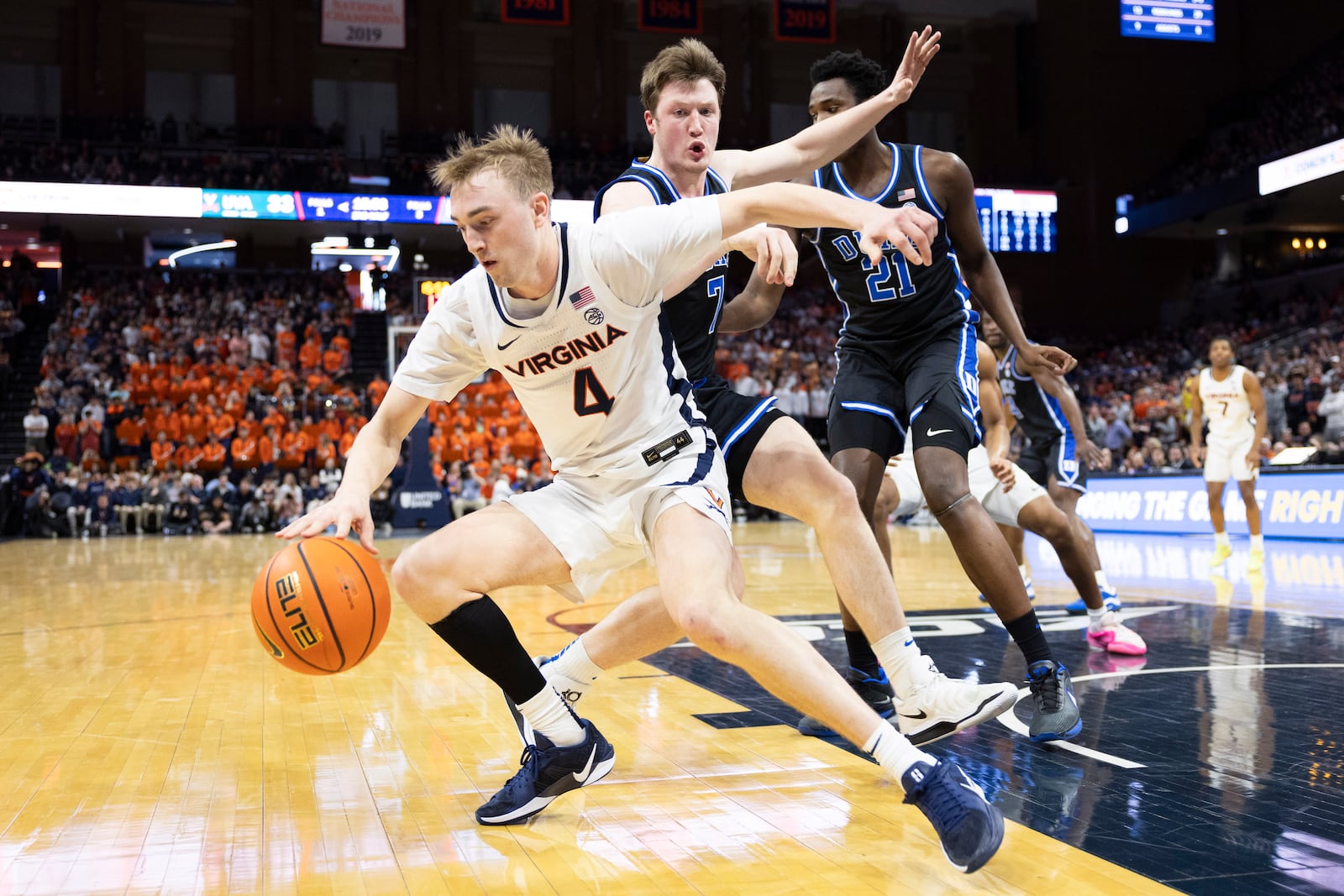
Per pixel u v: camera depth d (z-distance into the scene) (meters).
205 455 16.97
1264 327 21.09
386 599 2.19
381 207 20.02
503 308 2.09
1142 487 11.93
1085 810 2.22
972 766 2.58
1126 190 24.77
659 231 2.03
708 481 2.22
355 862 2.01
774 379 19.55
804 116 25.53
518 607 6.18
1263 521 10.25
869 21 25.27
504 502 2.33
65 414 17.05
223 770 2.68
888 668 2.46
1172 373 21.02
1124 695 3.34
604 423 2.22
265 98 23.06
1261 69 24.66
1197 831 2.07
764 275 2.10
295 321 20.92
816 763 2.69
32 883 1.91
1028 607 2.82
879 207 1.87
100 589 7.68
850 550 2.41
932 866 1.95
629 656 2.58
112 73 22.33
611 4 24.61
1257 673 3.65
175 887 1.89
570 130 24.48
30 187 18.52
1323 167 18.41
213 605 6.56
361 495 2.14
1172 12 21.59
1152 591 6.13
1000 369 5.11
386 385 18.44
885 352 3.20
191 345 19.64
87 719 3.28
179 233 23.31
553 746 2.25
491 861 2.02
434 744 2.94
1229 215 22.02
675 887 1.87
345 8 22.53
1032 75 25.95
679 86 2.51
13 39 22.03
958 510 2.84
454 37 23.92
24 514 15.50
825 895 1.82
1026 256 24.52
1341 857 1.92
